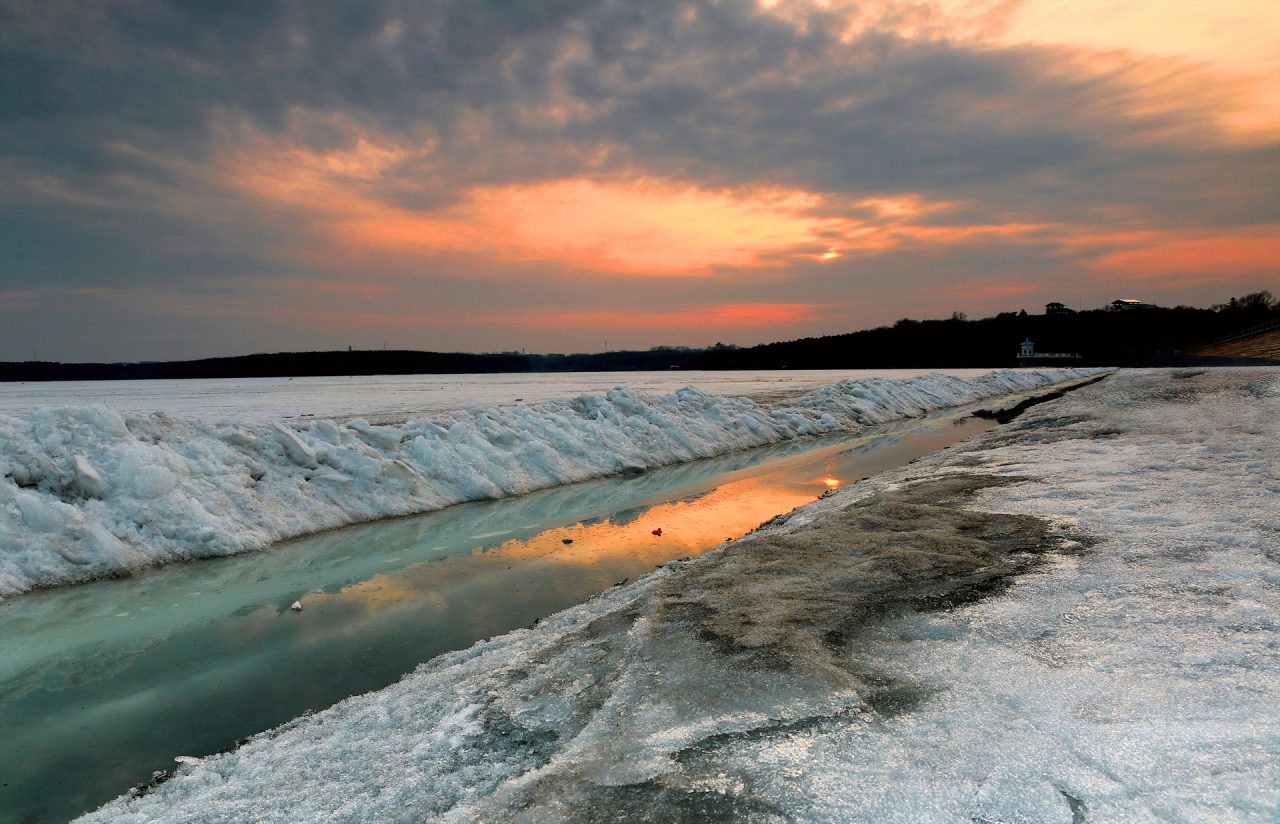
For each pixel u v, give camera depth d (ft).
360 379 437.99
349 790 10.85
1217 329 352.49
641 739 10.71
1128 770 8.77
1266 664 11.22
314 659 19.06
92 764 14.23
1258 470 26.76
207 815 10.86
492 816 9.23
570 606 22.21
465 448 44.52
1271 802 7.84
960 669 12.05
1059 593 15.31
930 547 19.62
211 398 167.02
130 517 29.17
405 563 28.30
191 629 21.61
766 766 9.60
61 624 22.13
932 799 8.53
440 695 14.21
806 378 271.28
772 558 19.58
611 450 52.75
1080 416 52.80
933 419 86.94
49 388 322.75
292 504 34.76
